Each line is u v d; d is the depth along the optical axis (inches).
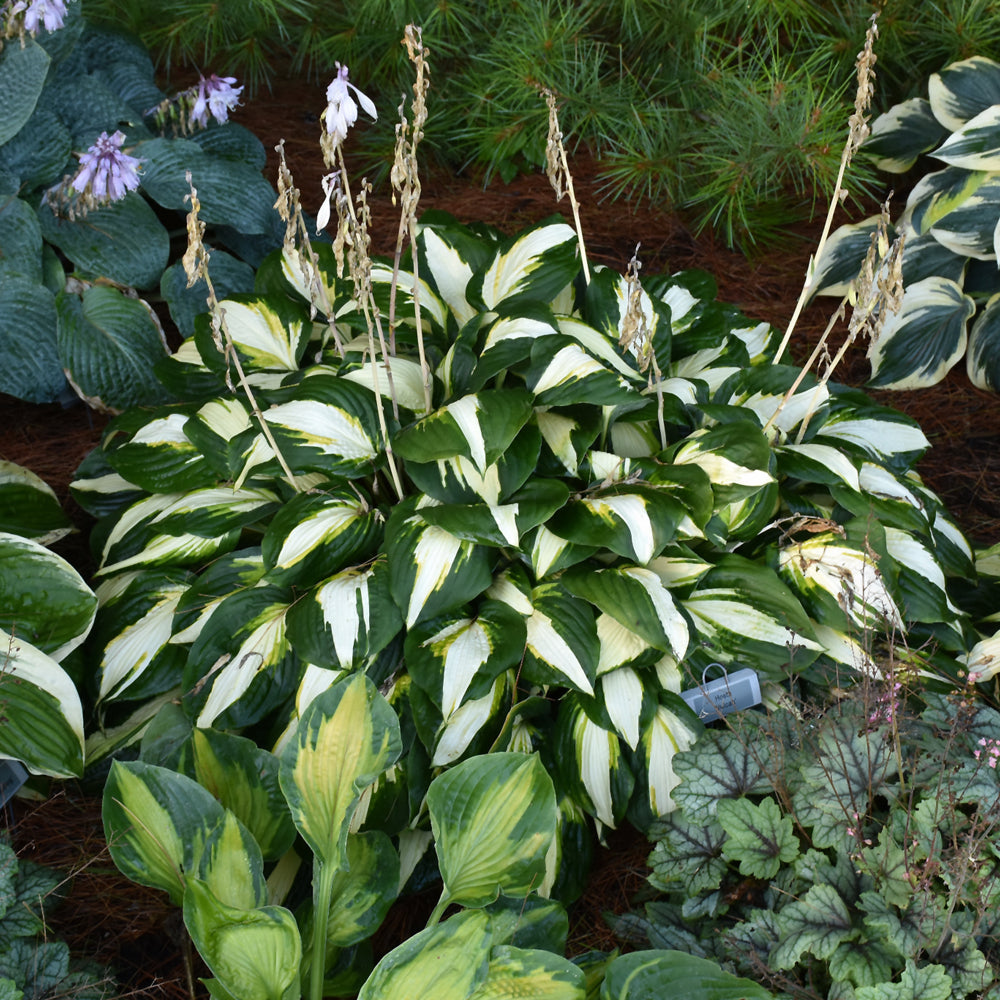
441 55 181.3
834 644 89.2
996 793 72.4
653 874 76.7
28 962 69.9
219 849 71.1
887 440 106.0
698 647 87.9
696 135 165.8
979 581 107.5
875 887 70.5
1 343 118.9
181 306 126.6
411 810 81.6
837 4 175.0
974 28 159.8
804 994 69.2
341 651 81.5
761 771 78.5
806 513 95.6
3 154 128.2
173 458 99.0
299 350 104.7
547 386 88.4
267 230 138.1
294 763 72.3
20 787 85.7
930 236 143.5
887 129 156.6
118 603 93.7
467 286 103.8
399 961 63.2
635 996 64.2
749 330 116.6
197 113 137.3
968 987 65.4
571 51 173.3
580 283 111.9
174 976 77.9
